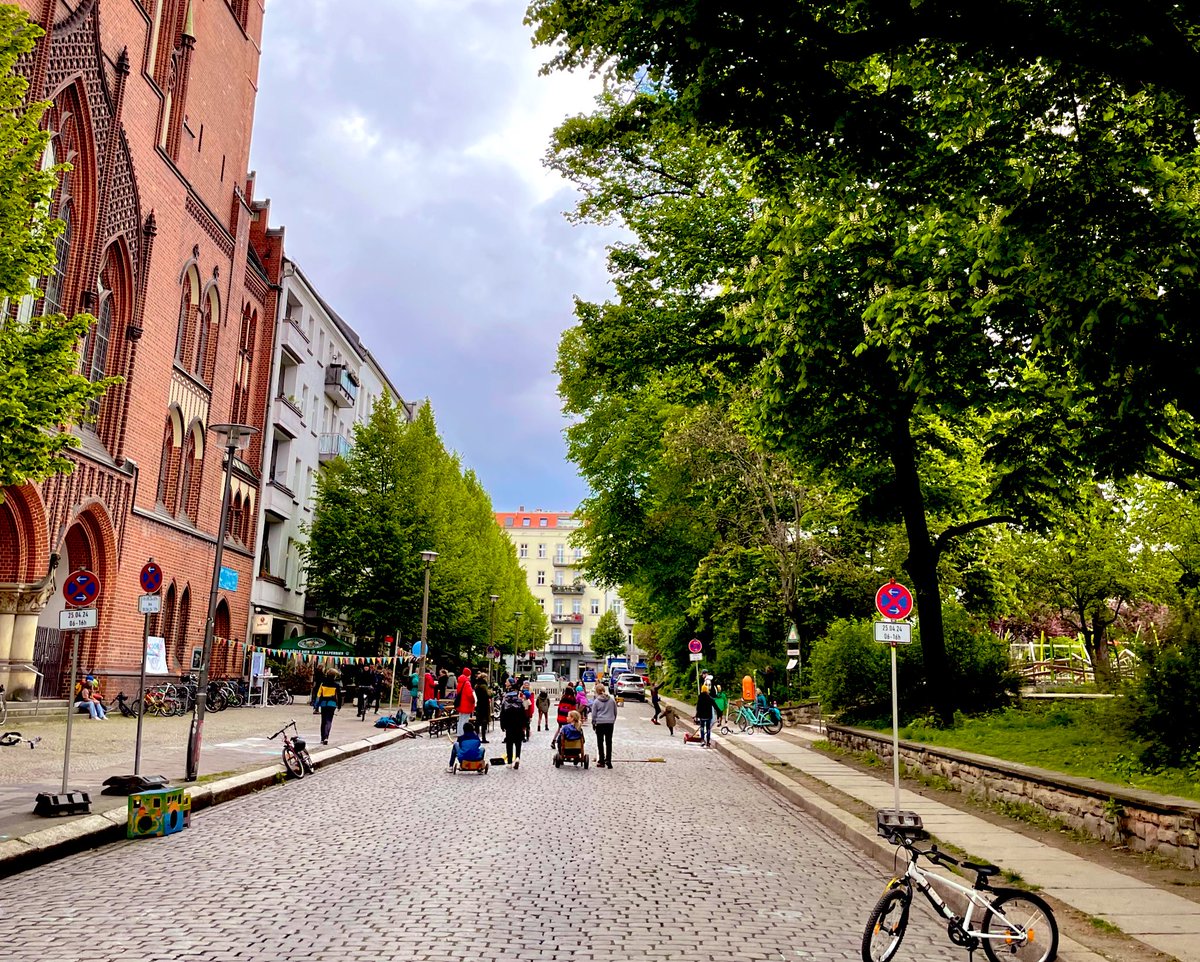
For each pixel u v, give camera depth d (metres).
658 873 8.77
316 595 44.41
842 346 16.44
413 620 43.53
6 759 15.29
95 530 25.95
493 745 24.84
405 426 46.41
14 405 12.84
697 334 21.94
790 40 8.87
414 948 6.05
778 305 16.47
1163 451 14.41
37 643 24.67
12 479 13.70
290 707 36.12
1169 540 37.88
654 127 14.26
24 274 13.54
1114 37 8.52
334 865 8.80
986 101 10.62
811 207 15.55
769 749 23.22
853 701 22.88
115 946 6.07
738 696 43.16
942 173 10.86
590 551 47.03
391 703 38.16
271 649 38.59
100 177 24.55
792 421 18.09
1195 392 9.73
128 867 8.69
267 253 41.47
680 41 9.18
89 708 24.05
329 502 44.38
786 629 36.44
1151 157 11.09
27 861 8.62
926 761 16.11
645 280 22.91
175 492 31.52
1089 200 10.11
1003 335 14.53
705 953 6.16
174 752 17.20
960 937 6.20
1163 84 8.46
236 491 37.28
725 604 37.47
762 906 7.58
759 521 36.59
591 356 23.58
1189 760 10.95
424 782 16.20
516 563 84.56
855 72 10.18
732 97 9.56
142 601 13.57
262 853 9.41
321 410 50.94
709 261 21.84
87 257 24.30
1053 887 8.02
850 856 10.16
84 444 24.80
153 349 28.64
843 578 33.47
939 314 14.20
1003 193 10.63
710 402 23.39
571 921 6.86
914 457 20.56
